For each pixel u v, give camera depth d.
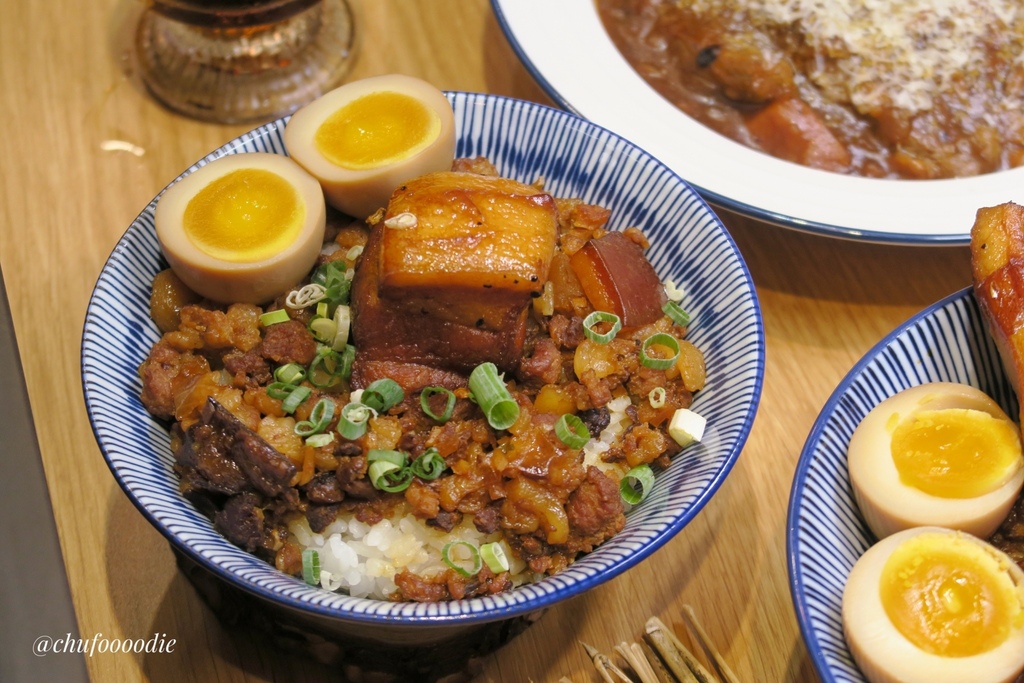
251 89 0.51
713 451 0.38
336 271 0.41
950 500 0.38
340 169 0.41
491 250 0.38
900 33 0.51
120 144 0.50
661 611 0.41
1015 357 0.39
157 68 0.52
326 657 0.39
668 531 0.36
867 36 0.51
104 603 0.41
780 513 0.42
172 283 0.41
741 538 0.42
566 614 0.41
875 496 0.38
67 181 0.48
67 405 0.44
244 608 0.39
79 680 0.39
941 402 0.39
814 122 0.51
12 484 0.42
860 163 0.50
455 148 0.45
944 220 0.45
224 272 0.39
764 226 0.48
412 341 0.39
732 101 0.52
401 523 0.39
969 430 0.39
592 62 0.49
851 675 0.36
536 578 0.39
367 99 0.42
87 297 0.46
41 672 0.39
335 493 0.38
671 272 0.42
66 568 0.41
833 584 0.37
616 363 0.40
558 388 0.40
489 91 0.51
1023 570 0.38
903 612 0.36
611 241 0.42
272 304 0.41
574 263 0.42
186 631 0.40
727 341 0.40
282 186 0.41
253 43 0.52
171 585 0.41
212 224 0.40
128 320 0.40
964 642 0.36
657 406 0.40
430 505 0.38
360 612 0.35
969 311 0.40
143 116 0.50
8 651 0.39
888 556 0.37
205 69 0.51
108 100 0.51
